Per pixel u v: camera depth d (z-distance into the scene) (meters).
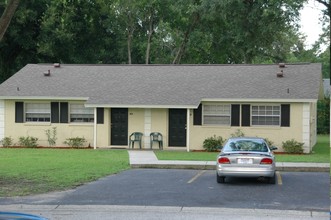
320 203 12.82
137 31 54.59
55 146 29.75
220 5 39.59
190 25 48.50
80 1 43.88
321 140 37.28
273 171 15.73
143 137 29.28
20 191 14.41
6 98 29.66
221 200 13.24
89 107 29.44
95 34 47.47
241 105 28.19
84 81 31.12
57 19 41.84
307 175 18.50
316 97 27.19
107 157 23.92
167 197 13.64
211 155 25.05
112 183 16.12
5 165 20.33
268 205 12.55
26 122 30.03
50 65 33.69
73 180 16.45
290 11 37.06
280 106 27.78
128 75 31.83
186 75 31.27
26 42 42.28
